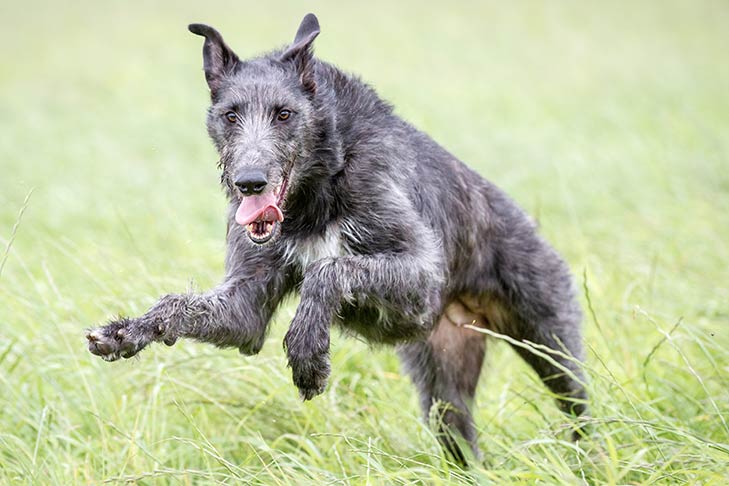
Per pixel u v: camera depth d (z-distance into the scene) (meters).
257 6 54.06
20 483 9.12
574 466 8.47
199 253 15.49
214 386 10.85
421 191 10.03
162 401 10.52
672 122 24.95
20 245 17.36
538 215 14.65
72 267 14.52
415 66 36.84
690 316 12.56
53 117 33.22
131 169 23.94
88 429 10.31
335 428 10.05
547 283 11.07
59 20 54.50
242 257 9.52
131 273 12.73
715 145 21.89
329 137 9.47
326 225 9.52
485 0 52.38
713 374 10.55
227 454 9.98
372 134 9.66
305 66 9.59
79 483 9.08
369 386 10.85
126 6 57.09
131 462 9.45
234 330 9.12
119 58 43.44
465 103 30.36
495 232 11.01
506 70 36.34
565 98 30.88
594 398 9.31
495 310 11.28
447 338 11.27
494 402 11.27
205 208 19.34
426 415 11.18
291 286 9.80
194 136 27.73
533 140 24.83
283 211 9.52
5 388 10.70
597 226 17.00
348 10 51.12
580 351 11.22
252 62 9.77
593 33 43.16
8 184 22.88
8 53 46.81
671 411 10.01
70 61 43.81
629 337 12.07
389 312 9.34
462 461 10.67
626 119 26.23
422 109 27.50
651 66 35.62
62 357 10.85
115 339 8.20
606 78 34.00
